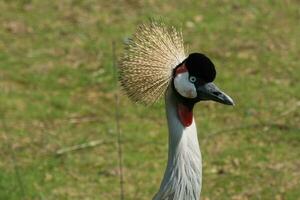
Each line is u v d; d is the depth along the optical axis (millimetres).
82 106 19750
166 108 10250
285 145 18000
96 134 18469
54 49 22672
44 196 15906
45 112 19391
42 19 24484
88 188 16375
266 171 16953
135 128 18719
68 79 21062
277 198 15938
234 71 21406
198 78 10109
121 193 15094
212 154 17641
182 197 10180
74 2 25531
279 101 19906
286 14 24984
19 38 23328
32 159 17359
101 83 20812
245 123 18938
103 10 25141
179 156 10148
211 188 16328
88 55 22312
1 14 24719
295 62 21938
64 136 18391
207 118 19172
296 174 16797
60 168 17062
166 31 10320
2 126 18688
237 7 25359
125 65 10266
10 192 15844
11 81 20859
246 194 16125
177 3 25578
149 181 16609
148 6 25359
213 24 24219
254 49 22672
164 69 10188
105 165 17219
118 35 23547
